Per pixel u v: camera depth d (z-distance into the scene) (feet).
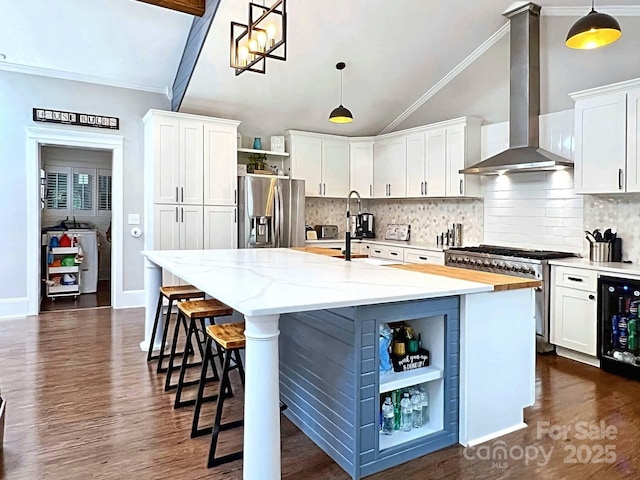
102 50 15.60
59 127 16.63
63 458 7.06
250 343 5.83
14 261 16.37
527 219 15.70
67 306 18.54
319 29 14.12
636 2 11.16
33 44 14.93
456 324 7.64
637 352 10.77
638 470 6.79
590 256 12.77
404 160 19.39
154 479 6.53
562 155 14.33
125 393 9.64
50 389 9.82
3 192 16.02
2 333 14.24
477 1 13.07
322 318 7.46
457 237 18.19
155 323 12.01
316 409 7.67
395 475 6.71
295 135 19.99
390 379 7.16
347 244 10.90
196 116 17.06
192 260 10.84
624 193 12.03
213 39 13.88
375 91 17.94
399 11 13.55
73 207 25.26
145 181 17.92
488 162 14.61
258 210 18.04
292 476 6.68
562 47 13.24
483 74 15.93
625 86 11.47
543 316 12.74
